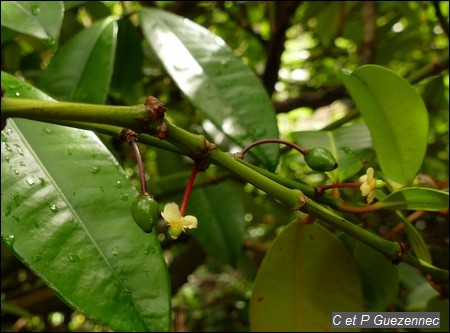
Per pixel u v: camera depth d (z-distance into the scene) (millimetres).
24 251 107
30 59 262
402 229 151
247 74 160
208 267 416
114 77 219
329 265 155
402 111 135
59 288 105
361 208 126
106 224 115
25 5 149
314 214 109
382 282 162
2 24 144
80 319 330
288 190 106
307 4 288
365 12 275
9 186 115
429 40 310
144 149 310
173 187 247
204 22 272
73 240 112
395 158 139
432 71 202
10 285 301
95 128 96
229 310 383
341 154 155
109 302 106
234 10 306
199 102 153
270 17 268
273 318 158
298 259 154
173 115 294
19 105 79
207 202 242
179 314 374
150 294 109
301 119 417
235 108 153
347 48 345
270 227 378
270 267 154
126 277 110
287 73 360
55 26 147
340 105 394
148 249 113
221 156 98
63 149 124
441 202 123
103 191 120
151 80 280
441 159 266
